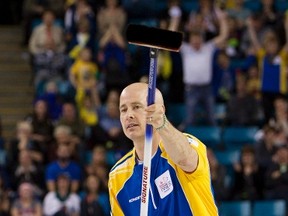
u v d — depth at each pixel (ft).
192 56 132.16
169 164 50.26
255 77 138.62
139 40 46.16
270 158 122.93
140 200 51.39
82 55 132.87
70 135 123.24
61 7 152.56
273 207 118.52
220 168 118.62
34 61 139.64
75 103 131.13
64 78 138.10
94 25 141.79
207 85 132.57
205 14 141.28
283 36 145.79
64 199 111.86
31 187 110.32
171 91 138.51
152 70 46.44
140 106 49.78
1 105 143.54
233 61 145.69
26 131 121.39
